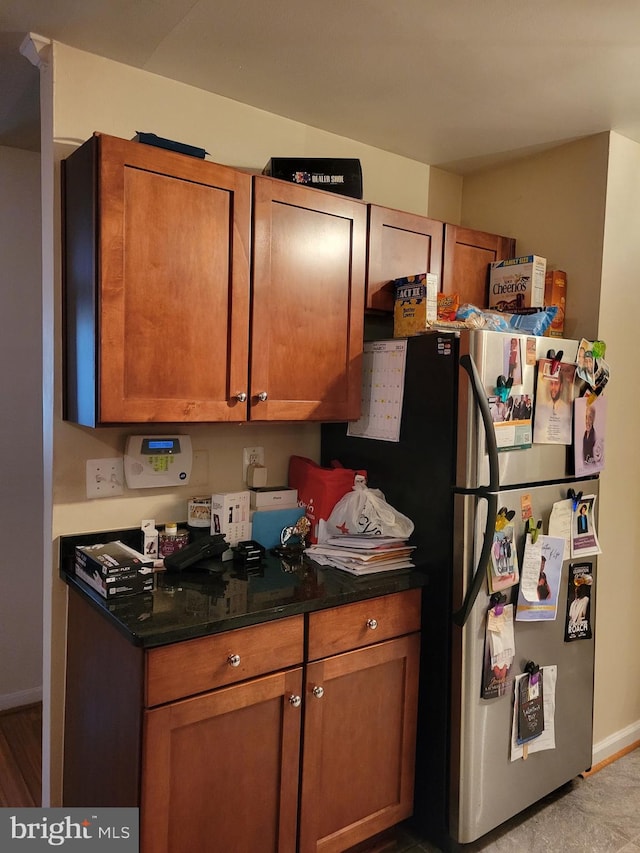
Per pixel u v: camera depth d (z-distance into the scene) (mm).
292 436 2377
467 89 2037
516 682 2045
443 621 1965
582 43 1755
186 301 1726
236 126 2150
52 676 1912
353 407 2129
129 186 1616
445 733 1971
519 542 2012
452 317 2156
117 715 1575
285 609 1651
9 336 2713
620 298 2434
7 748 2512
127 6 1607
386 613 1901
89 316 1641
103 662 1653
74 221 1734
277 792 1700
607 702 2541
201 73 1964
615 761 2553
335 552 2023
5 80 2018
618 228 2396
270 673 1658
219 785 1589
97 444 1937
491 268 2527
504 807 2043
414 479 2059
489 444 1819
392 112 2219
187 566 1896
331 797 1817
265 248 1862
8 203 2676
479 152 2562
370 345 2209
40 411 2803
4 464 2730
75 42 1789
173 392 1718
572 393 2141
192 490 2131
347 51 1821
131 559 1723
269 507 2164
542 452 2066
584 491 2221
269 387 1909
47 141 1843
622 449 2490
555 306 2312
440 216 2775
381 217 2168
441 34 1724
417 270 2299
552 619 2125
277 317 1911
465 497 1895
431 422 1999
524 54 1820
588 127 2307
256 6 1603
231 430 2215
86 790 1771
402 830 2107
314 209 1972
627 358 2484
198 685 1527
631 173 2430
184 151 1736
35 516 2812
